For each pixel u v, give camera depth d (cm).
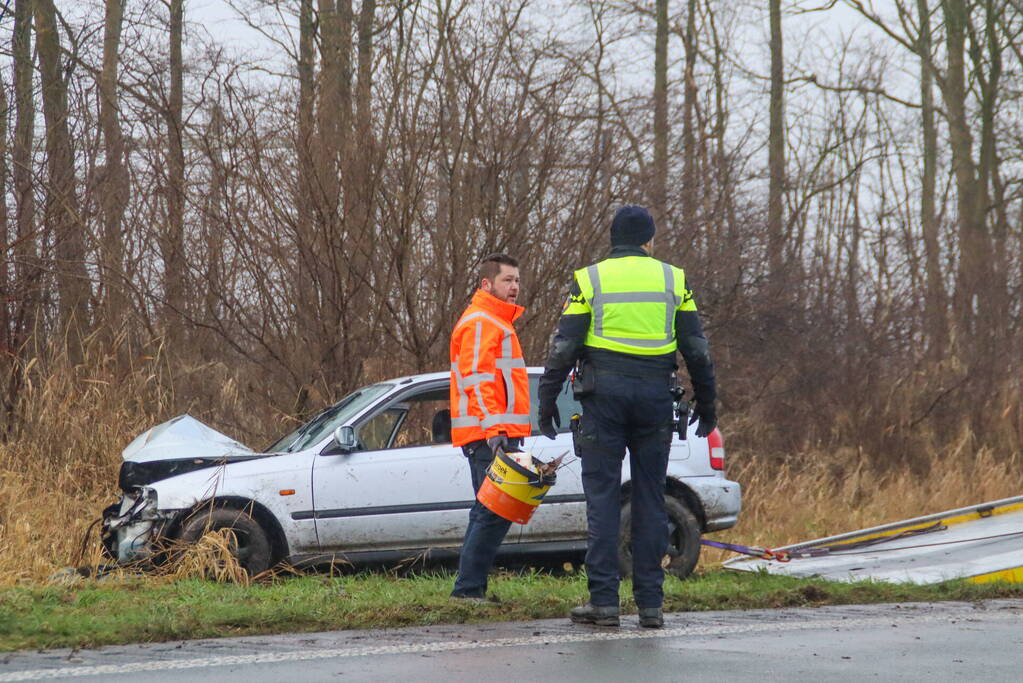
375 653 1247
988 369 3994
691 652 1257
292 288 2844
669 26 5062
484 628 1416
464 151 2912
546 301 2958
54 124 2931
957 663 1205
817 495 3294
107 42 3005
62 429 2578
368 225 2825
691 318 1454
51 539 2161
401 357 2912
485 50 2912
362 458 2014
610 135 3058
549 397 1451
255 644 1304
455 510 2017
